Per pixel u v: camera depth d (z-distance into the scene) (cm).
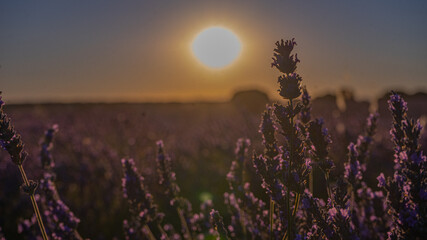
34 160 700
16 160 213
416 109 1272
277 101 192
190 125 1762
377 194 172
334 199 199
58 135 1012
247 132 945
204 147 1056
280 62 184
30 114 2078
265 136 212
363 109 977
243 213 288
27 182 216
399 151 187
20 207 565
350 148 230
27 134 1134
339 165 372
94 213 582
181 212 327
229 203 312
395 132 189
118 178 674
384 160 548
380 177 175
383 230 164
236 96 2444
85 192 652
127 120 1187
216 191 704
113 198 638
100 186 663
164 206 504
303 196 201
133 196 279
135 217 298
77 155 800
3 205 574
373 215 168
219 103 3459
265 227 264
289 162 194
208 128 1290
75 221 305
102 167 705
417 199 167
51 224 314
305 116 229
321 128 207
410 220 160
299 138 199
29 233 361
